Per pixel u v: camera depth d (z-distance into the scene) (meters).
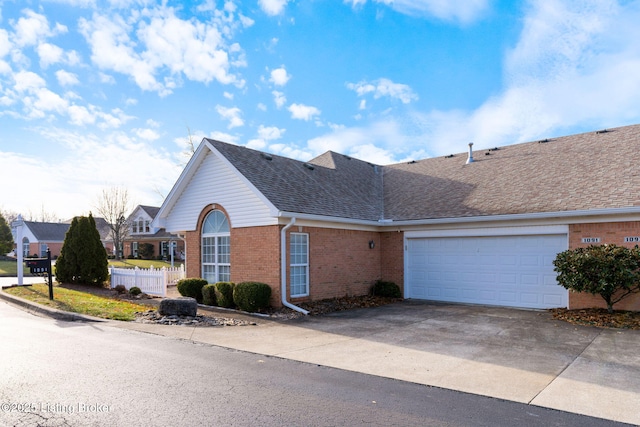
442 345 8.09
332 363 6.77
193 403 4.82
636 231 11.15
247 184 12.88
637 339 8.53
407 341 8.45
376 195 18.25
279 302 12.41
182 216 15.77
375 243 16.23
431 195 16.59
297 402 4.94
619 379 5.96
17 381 5.53
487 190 15.16
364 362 6.84
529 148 17.62
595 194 12.24
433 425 4.35
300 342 8.31
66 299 13.67
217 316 11.46
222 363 6.64
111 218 48.94
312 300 13.50
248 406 4.76
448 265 14.92
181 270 20.41
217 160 14.48
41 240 55.59
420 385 5.69
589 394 5.35
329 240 14.24
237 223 13.73
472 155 19.20
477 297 14.20
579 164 14.48
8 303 13.74
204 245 15.12
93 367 6.23
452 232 14.59
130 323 10.12
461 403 5.01
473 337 8.83
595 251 10.59
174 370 6.16
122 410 4.55
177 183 15.30
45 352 7.12
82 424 4.17
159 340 8.30
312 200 13.99
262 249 12.92
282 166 15.62
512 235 13.41
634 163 13.16
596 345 8.05
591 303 11.77
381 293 15.55
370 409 4.77
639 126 15.84
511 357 7.19
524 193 13.91
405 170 20.59
